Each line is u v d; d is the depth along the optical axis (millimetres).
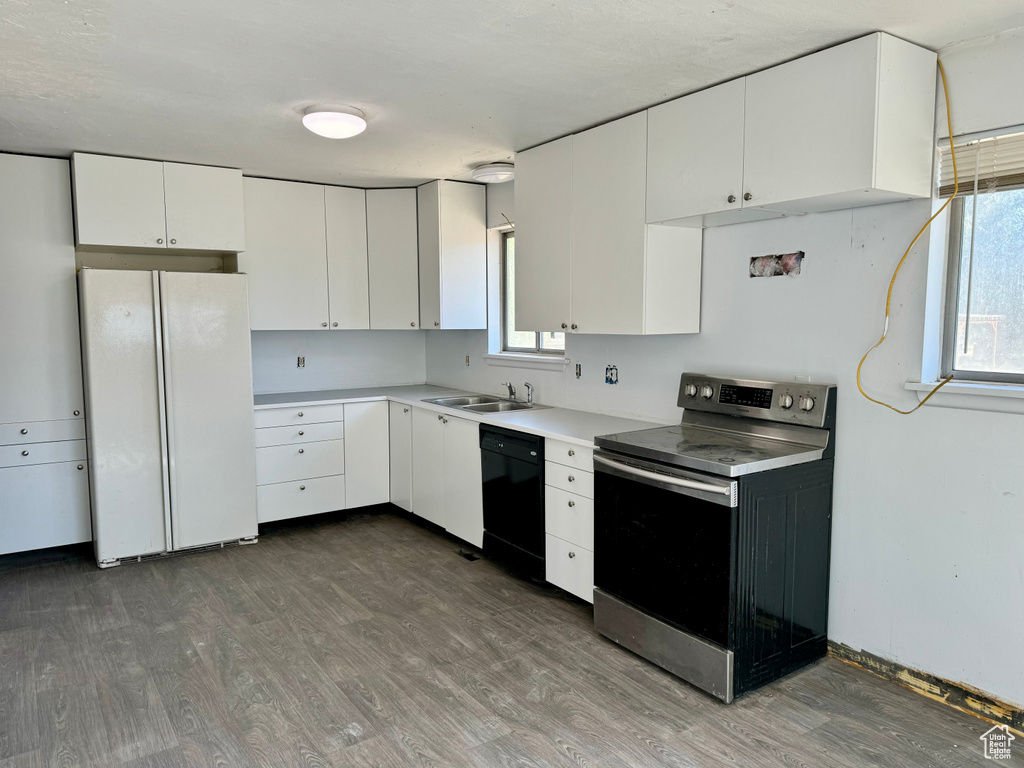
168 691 2439
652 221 2826
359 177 4195
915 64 2184
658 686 2473
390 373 5191
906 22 2023
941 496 2320
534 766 2029
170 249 3805
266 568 3645
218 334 3807
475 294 4484
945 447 2299
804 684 2479
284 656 2691
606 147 3021
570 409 3885
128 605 3172
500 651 2730
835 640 2666
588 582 2959
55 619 3021
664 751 2096
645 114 2824
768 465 2340
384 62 2305
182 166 3705
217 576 3531
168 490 3732
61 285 3621
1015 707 2188
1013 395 2107
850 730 2199
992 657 2234
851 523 2570
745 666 2367
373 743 2141
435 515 4125
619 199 2975
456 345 4918
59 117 2883
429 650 2740
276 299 4273
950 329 2367
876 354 2459
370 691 2439
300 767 2025
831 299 2586
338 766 2031
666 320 2969
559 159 3291
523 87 2578
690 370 3158
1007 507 2170
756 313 2854
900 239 2371
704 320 3080
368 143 3381
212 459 3846
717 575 2318
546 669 2590
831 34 2104
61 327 3635
